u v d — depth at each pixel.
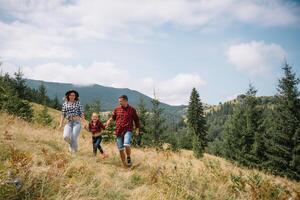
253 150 37.50
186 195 6.88
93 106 49.81
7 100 33.59
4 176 4.71
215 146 57.28
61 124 9.58
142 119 37.72
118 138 9.49
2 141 7.61
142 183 7.66
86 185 6.07
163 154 12.53
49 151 8.21
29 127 13.14
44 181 5.36
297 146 30.77
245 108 41.84
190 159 12.31
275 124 32.81
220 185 8.27
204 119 70.19
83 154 10.34
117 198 6.08
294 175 30.20
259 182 8.21
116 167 8.95
